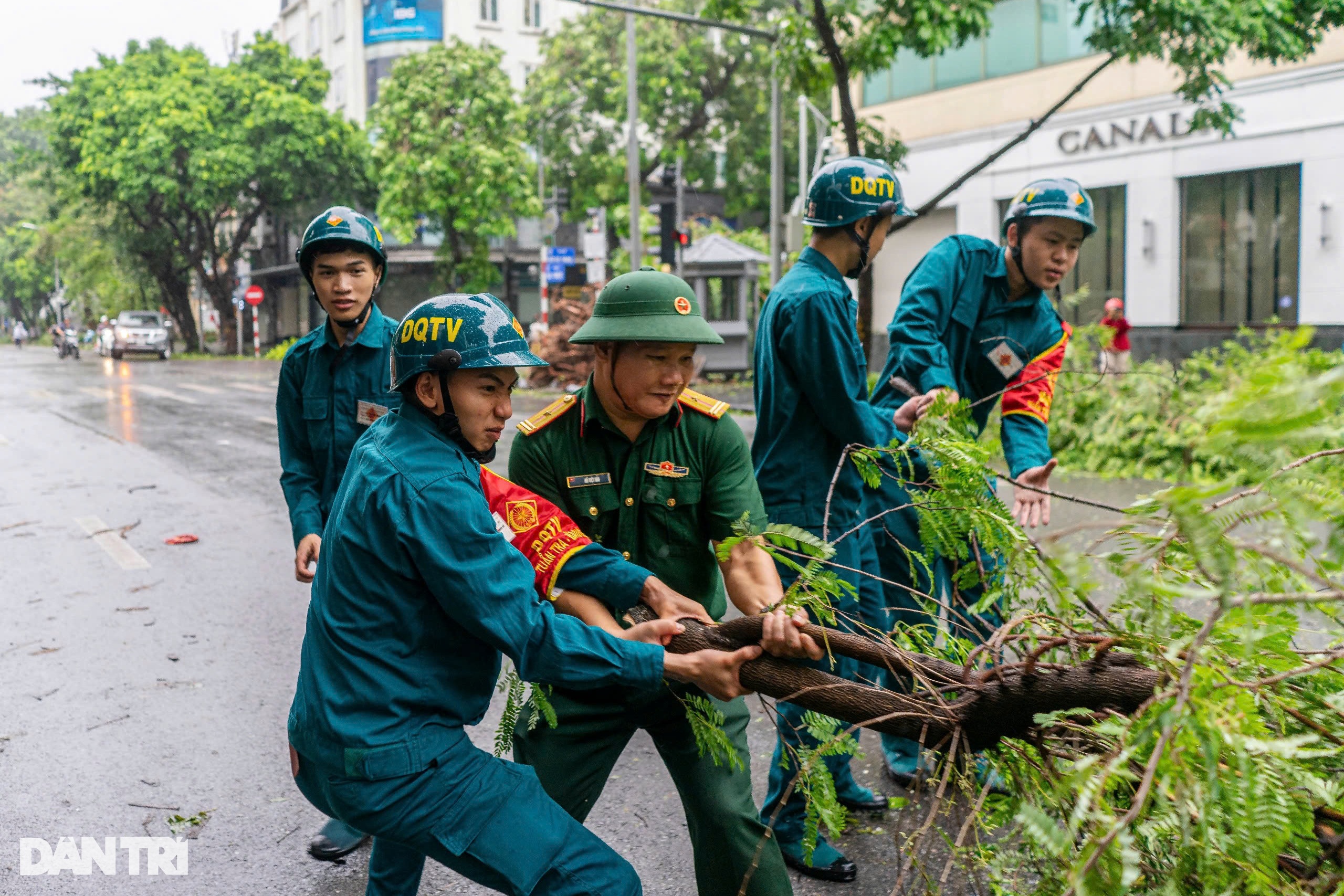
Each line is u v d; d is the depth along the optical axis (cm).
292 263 4450
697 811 235
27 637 532
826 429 311
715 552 238
